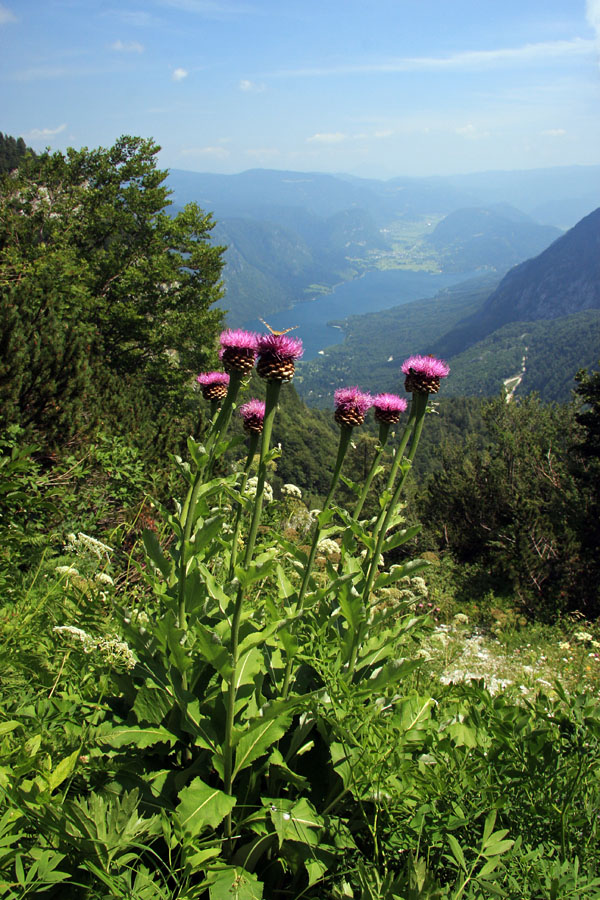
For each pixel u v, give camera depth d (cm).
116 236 2944
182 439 1127
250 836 248
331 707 255
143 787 240
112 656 258
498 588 1452
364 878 216
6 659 299
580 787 259
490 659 880
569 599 1340
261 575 216
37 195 2683
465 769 254
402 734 265
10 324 894
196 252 2834
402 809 245
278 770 248
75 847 198
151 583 289
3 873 190
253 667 251
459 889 202
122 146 2911
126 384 1410
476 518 1819
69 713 269
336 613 279
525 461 1923
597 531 1480
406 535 271
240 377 247
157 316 2780
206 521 243
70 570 376
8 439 724
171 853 234
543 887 211
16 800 198
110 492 706
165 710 249
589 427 1719
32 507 470
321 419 9669
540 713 293
